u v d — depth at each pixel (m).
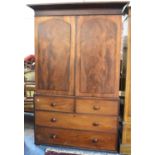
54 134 2.26
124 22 2.30
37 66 2.18
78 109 2.15
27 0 2.76
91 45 2.02
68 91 2.14
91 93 2.10
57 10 2.04
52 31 2.09
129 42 2.02
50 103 2.21
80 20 2.01
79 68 2.08
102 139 2.15
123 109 2.20
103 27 1.98
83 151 2.23
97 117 2.12
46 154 2.16
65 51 2.09
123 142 2.17
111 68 2.02
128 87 2.09
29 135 2.57
